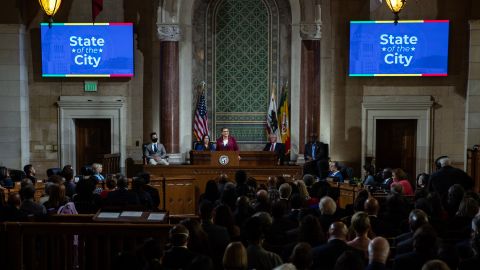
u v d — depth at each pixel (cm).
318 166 1408
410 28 1543
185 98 1623
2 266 685
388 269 527
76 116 1612
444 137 1581
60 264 696
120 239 685
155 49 1598
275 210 661
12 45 1559
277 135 1625
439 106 1577
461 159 1578
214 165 1380
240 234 634
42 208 802
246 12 1659
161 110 1561
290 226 658
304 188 853
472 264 482
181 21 1595
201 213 617
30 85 1609
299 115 1579
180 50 1592
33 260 688
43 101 1612
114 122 1608
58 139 1612
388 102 1573
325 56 1584
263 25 1659
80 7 1587
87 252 688
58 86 1611
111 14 1596
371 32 1548
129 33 1570
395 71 1555
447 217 755
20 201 834
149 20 1595
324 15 1580
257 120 1672
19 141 1574
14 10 1551
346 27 1574
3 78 1561
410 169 1617
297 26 1605
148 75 1603
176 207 1312
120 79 1608
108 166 1493
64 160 1616
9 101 1566
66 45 1573
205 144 1526
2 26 1552
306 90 1541
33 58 1603
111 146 1611
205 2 1658
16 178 1341
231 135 1672
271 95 1645
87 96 1612
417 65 1551
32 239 687
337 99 1588
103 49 1575
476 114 1516
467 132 1525
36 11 1589
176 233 518
